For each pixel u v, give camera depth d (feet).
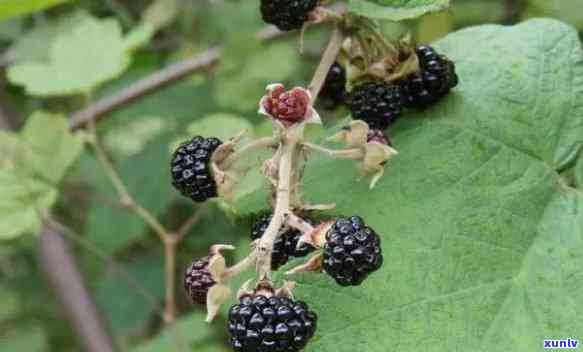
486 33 0.99
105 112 1.61
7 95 1.94
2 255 2.27
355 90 0.94
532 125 0.94
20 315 2.35
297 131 0.83
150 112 1.87
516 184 0.92
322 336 0.84
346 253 0.78
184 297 1.95
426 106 0.95
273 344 0.77
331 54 0.92
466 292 0.87
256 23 1.87
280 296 0.79
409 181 0.91
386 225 0.89
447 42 0.99
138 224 1.87
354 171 0.92
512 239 0.89
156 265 2.03
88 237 1.89
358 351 0.84
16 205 1.35
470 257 0.88
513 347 0.85
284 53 1.54
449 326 0.85
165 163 1.88
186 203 1.86
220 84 1.54
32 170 1.36
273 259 0.86
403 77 0.94
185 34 1.92
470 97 0.95
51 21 1.77
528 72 0.96
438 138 0.93
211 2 1.90
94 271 2.09
